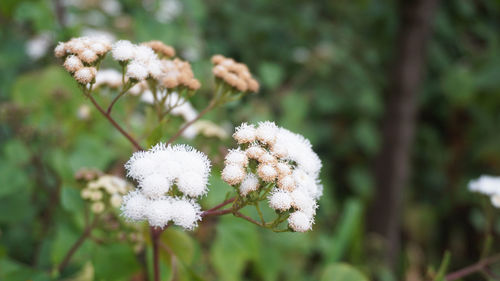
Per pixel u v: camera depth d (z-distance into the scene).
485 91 0.57
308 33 0.59
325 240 0.38
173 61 0.23
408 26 0.46
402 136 0.48
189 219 0.19
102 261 0.23
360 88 0.55
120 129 0.21
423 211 0.59
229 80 0.23
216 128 0.27
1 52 0.37
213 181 0.25
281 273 0.33
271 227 0.20
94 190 0.24
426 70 0.58
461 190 0.59
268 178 0.19
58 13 0.36
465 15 0.53
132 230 0.24
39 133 0.31
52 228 0.29
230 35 0.54
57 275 0.24
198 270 0.29
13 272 0.23
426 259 0.56
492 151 0.58
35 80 0.31
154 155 0.19
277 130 0.21
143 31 0.32
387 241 0.48
